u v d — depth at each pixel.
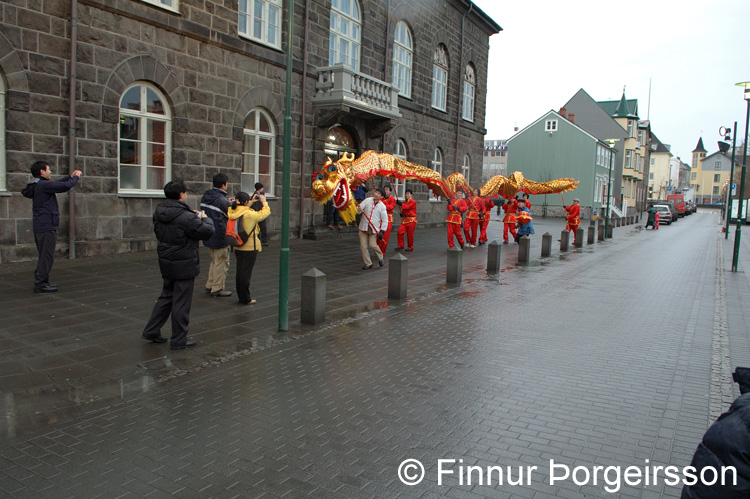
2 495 3.27
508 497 3.42
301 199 17.59
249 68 15.34
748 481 2.04
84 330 6.66
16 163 10.38
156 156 13.10
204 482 3.49
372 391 5.14
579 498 3.42
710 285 12.23
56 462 3.69
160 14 12.65
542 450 4.04
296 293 9.41
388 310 8.60
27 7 10.34
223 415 4.52
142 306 7.86
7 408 4.53
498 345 6.81
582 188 48.50
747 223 46.66
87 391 4.93
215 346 6.38
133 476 3.54
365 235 12.34
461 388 5.27
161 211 5.99
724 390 5.38
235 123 14.97
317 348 6.46
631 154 58.81
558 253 18.34
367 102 18.81
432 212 26.45
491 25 30.05
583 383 5.49
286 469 3.68
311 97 17.73
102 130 11.72
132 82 12.30
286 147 7.00
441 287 10.81
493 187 19.12
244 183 15.81
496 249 13.04
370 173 13.70
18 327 6.66
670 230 35.38
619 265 15.58
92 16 11.37
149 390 5.01
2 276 9.34
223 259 8.84
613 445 4.14
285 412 4.61
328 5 18.20
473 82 29.95
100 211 11.82
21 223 10.52
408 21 23.00
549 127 49.75
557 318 8.43
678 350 6.78
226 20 14.40
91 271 10.15
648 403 4.99
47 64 10.71
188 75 13.54
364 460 3.83
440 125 26.30
